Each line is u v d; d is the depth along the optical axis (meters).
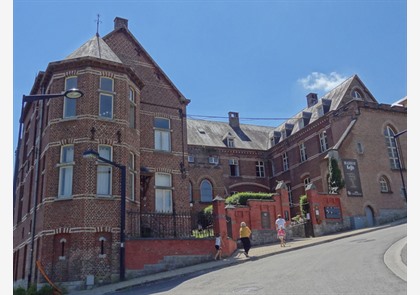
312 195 27.34
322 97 38.88
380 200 30.47
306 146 37.28
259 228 24.38
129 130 20.36
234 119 46.09
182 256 18.77
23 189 24.97
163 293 12.32
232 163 41.09
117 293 14.44
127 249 17.83
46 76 20.42
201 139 40.47
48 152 18.89
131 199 19.78
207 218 25.41
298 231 27.30
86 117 18.91
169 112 25.00
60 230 17.48
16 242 24.39
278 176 41.06
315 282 10.43
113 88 20.12
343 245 18.31
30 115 25.31
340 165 29.78
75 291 16.39
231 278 13.28
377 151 31.98
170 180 23.77
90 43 21.34
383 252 14.25
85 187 17.94
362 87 36.19
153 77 25.19
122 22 25.58
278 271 13.16
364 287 9.23
